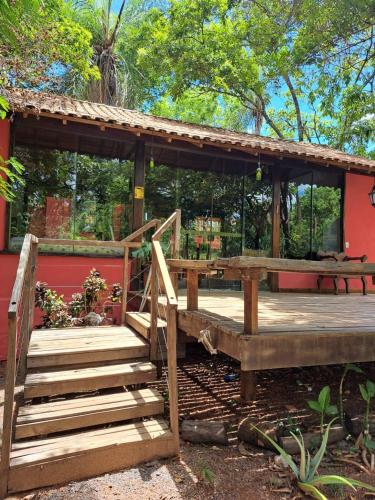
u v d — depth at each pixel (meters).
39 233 5.96
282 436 2.79
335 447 2.82
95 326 4.72
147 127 5.47
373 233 8.55
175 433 2.62
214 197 7.73
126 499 2.14
